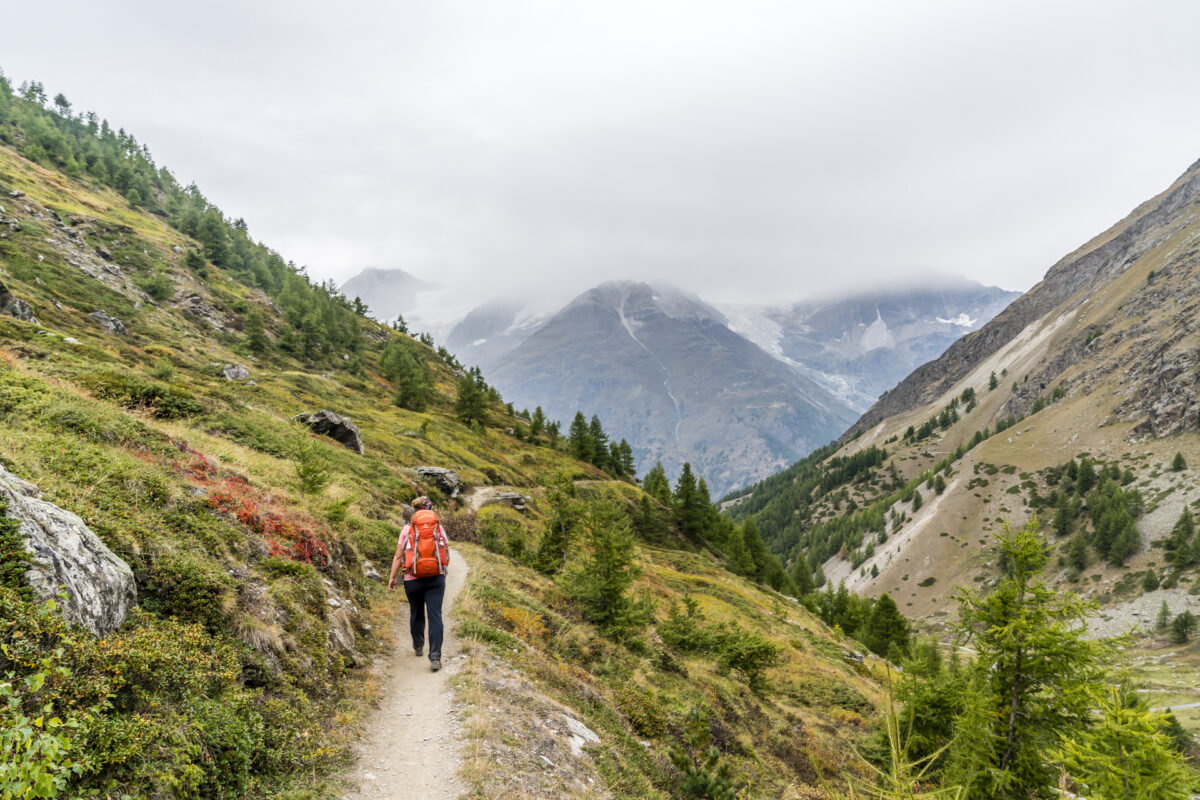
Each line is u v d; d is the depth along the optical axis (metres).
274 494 14.67
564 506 30.28
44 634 4.65
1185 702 69.06
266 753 5.75
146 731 4.67
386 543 18.44
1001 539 14.70
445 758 6.91
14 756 3.25
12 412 11.30
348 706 7.82
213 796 5.01
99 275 88.31
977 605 14.85
